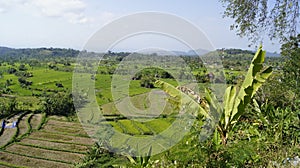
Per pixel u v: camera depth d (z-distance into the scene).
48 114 24.95
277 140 3.38
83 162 9.70
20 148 22.09
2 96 33.59
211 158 2.84
